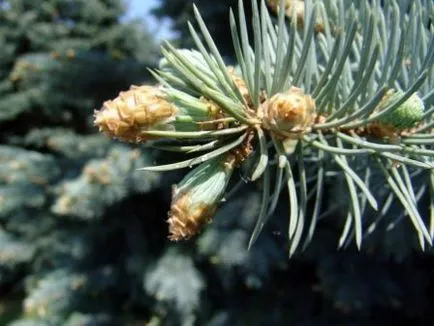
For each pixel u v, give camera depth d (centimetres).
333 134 8
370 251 48
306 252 55
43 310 72
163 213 68
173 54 7
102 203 60
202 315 63
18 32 113
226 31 53
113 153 60
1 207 76
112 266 69
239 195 55
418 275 57
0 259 83
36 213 82
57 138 87
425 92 9
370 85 9
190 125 8
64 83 71
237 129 8
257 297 63
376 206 8
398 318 60
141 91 8
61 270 74
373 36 8
